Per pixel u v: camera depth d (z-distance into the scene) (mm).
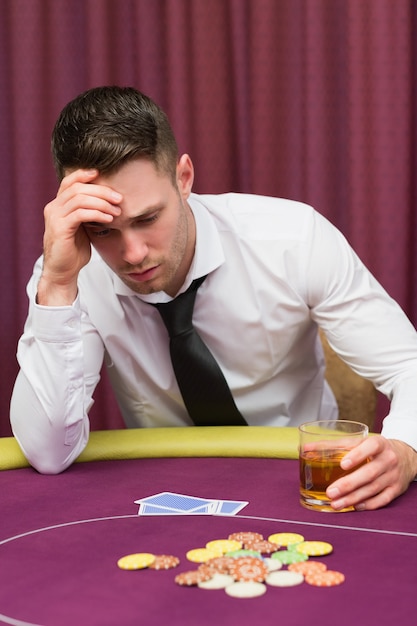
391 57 2701
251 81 2781
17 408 1512
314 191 2787
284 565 1043
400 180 2742
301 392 1980
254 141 2799
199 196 1856
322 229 1770
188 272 1708
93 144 1396
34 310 1515
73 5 2859
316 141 2768
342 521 1203
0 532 1186
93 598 966
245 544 1102
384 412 2775
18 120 2875
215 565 1021
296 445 1512
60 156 1475
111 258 1488
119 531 1179
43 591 988
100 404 2908
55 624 908
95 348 1780
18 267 2916
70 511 1268
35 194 2893
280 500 1295
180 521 1214
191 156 2844
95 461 1547
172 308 1712
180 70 2803
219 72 2803
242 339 1827
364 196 2760
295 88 2793
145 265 1477
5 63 2912
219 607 934
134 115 1413
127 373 1853
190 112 2828
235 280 1773
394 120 2723
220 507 1267
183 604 944
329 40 2744
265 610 924
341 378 2145
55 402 1476
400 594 957
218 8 2779
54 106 2883
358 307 1706
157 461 1525
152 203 1416
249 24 2773
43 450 1472
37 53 2855
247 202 1839
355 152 2746
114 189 1410
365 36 2703
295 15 2762
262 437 1552
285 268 1749
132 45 2881
